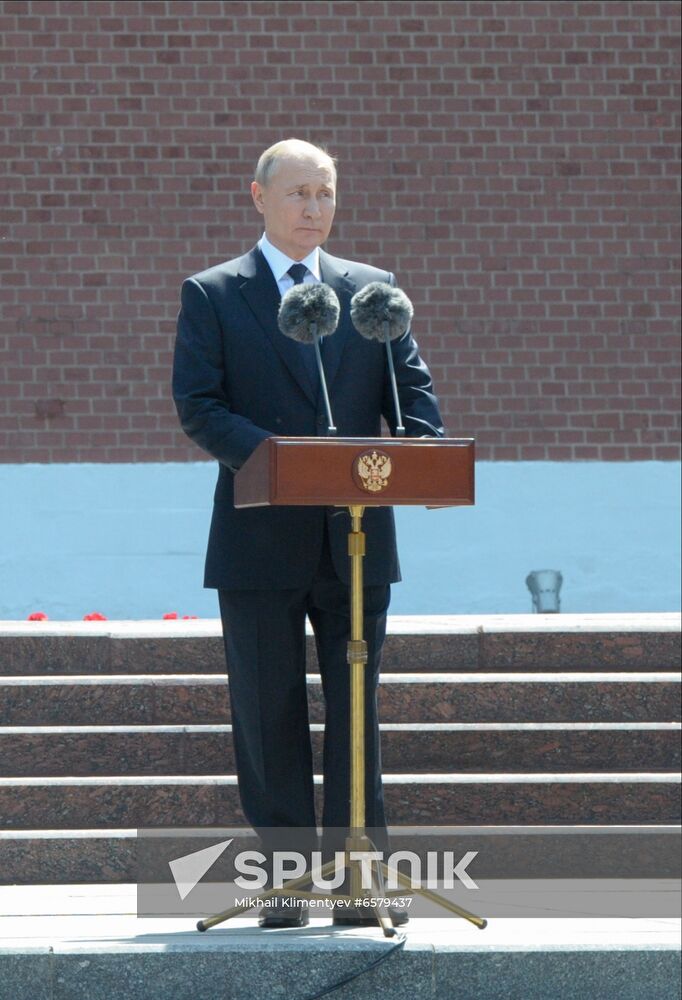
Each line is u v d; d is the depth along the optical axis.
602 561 29.89
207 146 29.36
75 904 12.99
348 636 12.42
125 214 29.17
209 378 12.21
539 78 30.06
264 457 10.84
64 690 16.05
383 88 29.78
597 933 11.57
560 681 16.45
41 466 28.91
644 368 30.12
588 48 30.14
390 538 12.48
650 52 30.28
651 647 17.56
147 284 29.20
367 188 29.72
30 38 29.17
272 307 12.49
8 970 10.76
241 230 29.36
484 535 29.70
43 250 29.02
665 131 30.28
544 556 29.80
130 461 29.08
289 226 12.46
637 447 30.06
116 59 29.28
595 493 29.91
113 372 29.08
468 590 29.62
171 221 29.28
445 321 29.80
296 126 29.59
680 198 30.25
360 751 11.45
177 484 29.16
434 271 29.83
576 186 30.09
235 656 12.41
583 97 30.14
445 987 10.96
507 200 29.97
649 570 29.97
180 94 29.36
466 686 16.39
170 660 16.98
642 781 15.11
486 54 29.98
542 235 30.02
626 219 30.14
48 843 13.98
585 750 15.86
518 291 29.94
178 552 29.12
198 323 12.41
